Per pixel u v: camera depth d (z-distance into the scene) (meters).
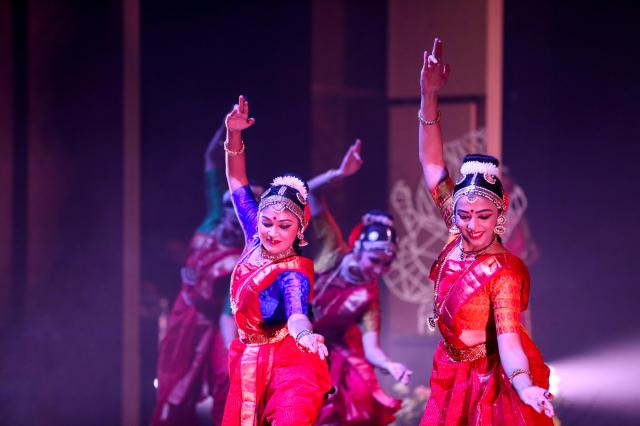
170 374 10.39
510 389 5.79
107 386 12.27
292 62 14.18
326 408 8.75
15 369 11.82
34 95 11.88
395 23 15.67
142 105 13.89
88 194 12.27
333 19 14.73
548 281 15.48
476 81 15.17
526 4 15.18
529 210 15.35
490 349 5.95
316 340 5.87
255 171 14.12
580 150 15.35
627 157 15.26
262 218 6.40
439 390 6.14
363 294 8.72
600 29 15.18
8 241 11.89
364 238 8.58
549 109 15.30
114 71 12.31
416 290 15.72
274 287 6.38
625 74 15.21
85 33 12.20
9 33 11.80
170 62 13.97
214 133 14.09
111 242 12.38
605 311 15.42
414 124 15.73
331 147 14.76
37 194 11.95
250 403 6.45
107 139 12.33
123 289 12.38
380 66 15.67
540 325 15.54
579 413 12.13
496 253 5.89
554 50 15.26
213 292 10.19
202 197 14.16
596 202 15.38
